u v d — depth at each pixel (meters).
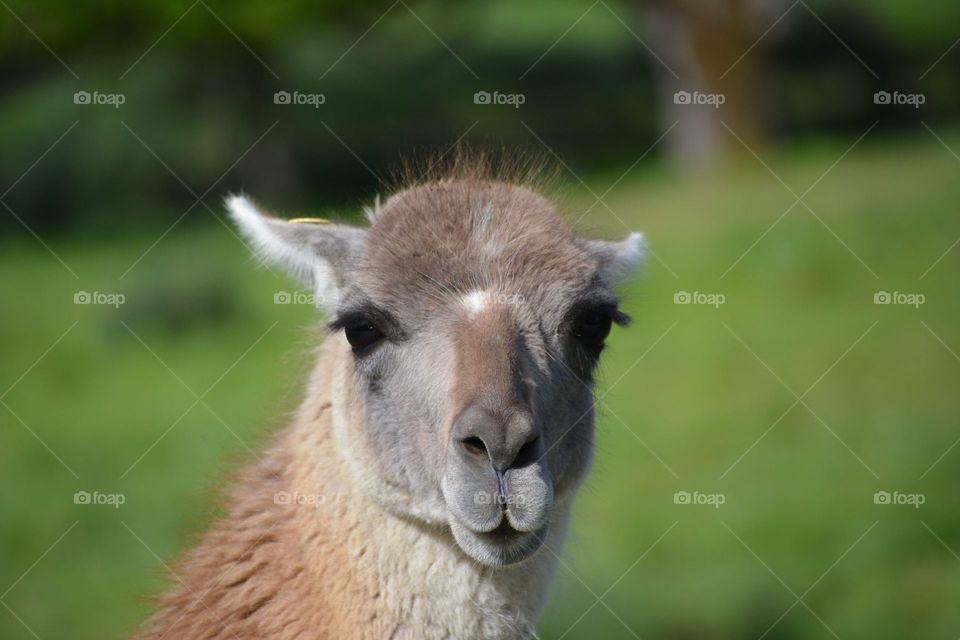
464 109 33.31
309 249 5.61
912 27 37.50
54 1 25.47
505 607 5.21
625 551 10.91
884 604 10.11
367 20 27.64
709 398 14.34
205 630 5.14
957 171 23.39
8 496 12.31
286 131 32.25
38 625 9.81
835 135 33.97
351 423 5.25
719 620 9.84
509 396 4.74
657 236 20.84
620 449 13.21
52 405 15.66
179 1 25.67
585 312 5.30
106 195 32.69
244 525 5.34
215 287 19.44
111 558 10.85
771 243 19.33
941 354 15.12
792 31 37.19
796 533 11.27
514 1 40.78
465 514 4.74
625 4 33.12
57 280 23.75
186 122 32.69
